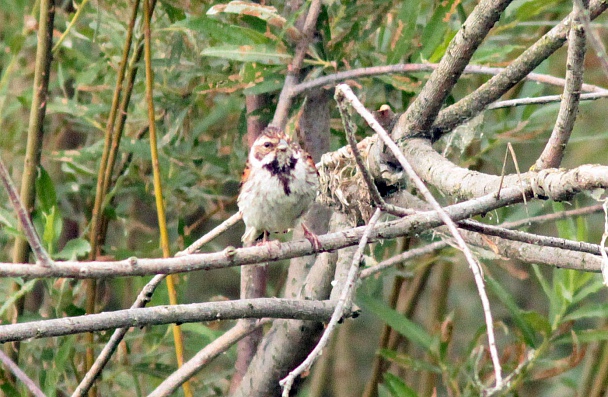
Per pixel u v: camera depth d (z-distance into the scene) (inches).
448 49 303.1
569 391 575.8
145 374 434.9
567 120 267.1
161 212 369.1
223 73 420.5
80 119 466.9
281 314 288.4
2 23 510.3
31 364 415.5
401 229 269.0
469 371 438.6
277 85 384.5
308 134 404.5
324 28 385.7
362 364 633.6
